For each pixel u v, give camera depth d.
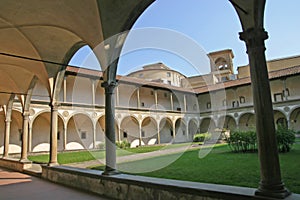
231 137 14.22
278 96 29.83
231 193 3.45
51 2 6.75
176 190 4.20
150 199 4.68
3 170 12.27
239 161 9.47
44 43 8.88
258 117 3.43
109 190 5.72
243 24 3.63
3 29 8.14
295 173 6.43
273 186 3.20
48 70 9.65
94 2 6.10
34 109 21.95
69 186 7.31
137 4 5.77
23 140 12.40
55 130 9.35
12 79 12.71
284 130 12.17
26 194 6.43
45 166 9.05
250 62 3.58
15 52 9.66
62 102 23.14
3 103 16.19
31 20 7.68
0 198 6.03
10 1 6.79
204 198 3.78
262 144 3.35
